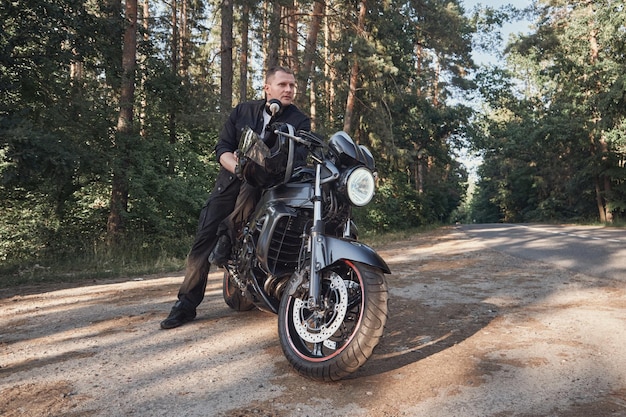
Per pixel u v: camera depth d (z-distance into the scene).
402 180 30.42
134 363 3.01
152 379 2.69
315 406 2.26
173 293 5.86
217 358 3.04
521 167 48.84
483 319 3.86
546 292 5.04
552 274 6.30
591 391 2.34
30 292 6.86
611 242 10.88
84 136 13.07
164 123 16.38
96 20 11.80
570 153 32.84
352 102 21.41
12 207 13.35
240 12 18.91
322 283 2.82
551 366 2.71
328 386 2.52
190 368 2.87
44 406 2.35
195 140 16.83
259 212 3.20
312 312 2.80
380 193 25.78
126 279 8.15
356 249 2.67
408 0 21.19
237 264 3.50
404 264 7.94
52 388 2.60
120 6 12.74
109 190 14.20
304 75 19.48
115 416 2.21
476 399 2.27
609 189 30.62
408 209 31.19
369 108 22.72
